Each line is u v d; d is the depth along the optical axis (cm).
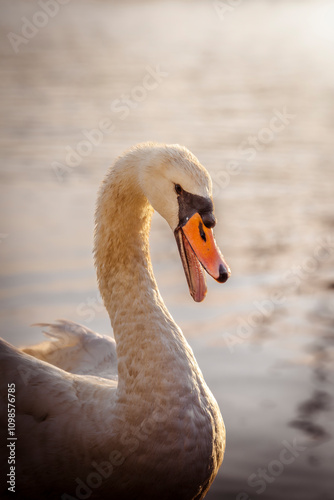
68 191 1567
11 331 912
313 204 1495
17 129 2183
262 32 6347
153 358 451
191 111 2525
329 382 806
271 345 903
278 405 773
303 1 11025
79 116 2403
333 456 681
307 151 1966
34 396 459
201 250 450
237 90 3067
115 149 1934
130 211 477
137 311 463
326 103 2730
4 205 1461
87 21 7150
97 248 489
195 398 454
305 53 4662
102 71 3559
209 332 944
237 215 1443
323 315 990
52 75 3384
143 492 454
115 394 457
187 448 447
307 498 625
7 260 1156
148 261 481
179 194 460
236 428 730
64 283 1073
